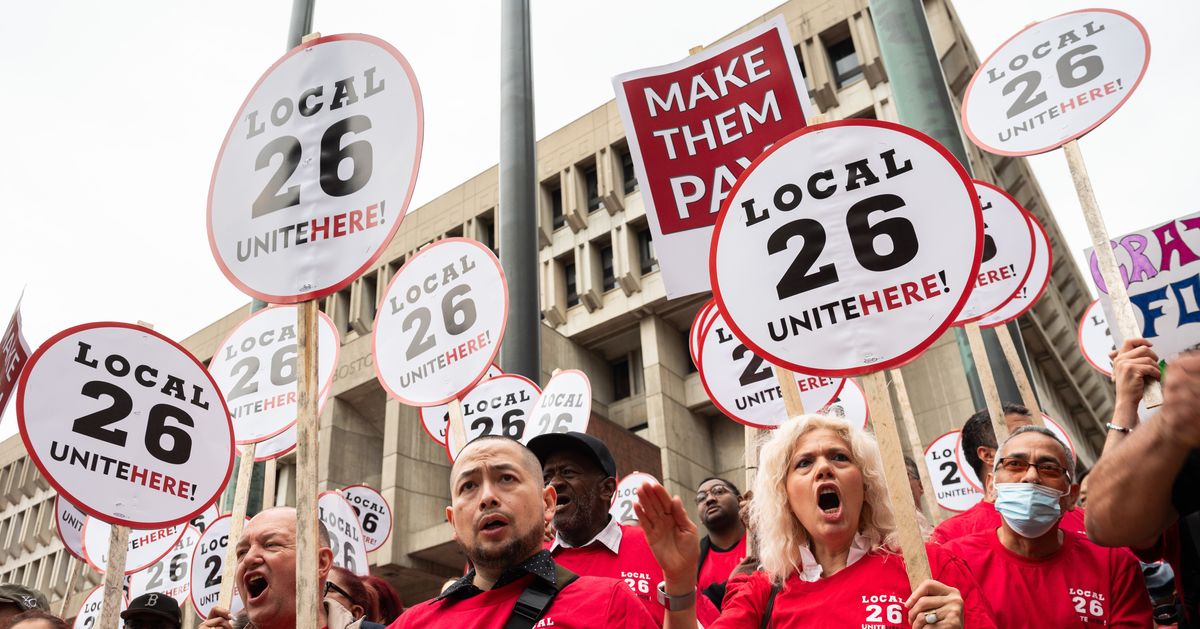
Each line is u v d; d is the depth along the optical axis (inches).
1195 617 77.5
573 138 1149.1
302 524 117.3
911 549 94.2
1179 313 182.7
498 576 109.7
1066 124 198.2
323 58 165.3
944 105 360.8
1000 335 224.8
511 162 387.9
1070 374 1103.6
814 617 102.7
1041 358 1021.2
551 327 1047.0
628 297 1033.5
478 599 108.0
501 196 383.2
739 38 194.7
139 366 173.9
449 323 223.5
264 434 231.9
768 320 123.0
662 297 1006.4
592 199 1128.8
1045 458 127.6
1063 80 201.8
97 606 294.4
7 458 1402.6
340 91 161.0
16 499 1348.4
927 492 218.1
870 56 929.5
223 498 438.0
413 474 903.1
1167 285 185.5
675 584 95.7
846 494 108.1
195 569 266.4
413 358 226.4
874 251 120.6
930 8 940.0
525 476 112.9
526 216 374.0
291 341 241.8
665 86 195.5
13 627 149.8
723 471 995.3
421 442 929.5
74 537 307.4
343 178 153.0
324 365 259.3
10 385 220.7
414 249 1187.9
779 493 113.4
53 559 1238.3
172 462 171.8
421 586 909.8
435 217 1198.9
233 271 153.1
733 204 130.4
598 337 1064.2
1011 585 127.0
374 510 360.2
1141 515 75.7
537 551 110.5
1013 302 227.6
